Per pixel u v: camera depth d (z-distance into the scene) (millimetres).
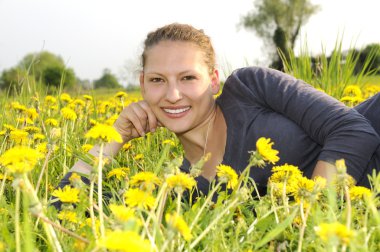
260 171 1900
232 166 1945
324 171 1690
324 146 1774
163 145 2520
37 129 2385
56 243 1040
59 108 3729
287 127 1897
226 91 2031
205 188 1948
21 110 3121
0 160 1114
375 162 1889
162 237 1000
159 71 1859
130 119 2100
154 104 1938
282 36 33969
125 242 642
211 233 1242
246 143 1921
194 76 1865
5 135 2594
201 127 1986
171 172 1158
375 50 4586
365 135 1738
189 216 1323
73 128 3203
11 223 1396
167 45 1862
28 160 1017
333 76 4285
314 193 1125
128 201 1006
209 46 1950
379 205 1328
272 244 1239
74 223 1326
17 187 1005
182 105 1891
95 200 1645
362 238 1095
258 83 1974
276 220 1249
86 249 1005
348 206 1019
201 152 2035
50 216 1325
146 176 1188
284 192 1312
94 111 3781
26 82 4059
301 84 1950
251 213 1475
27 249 903
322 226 788
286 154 1890
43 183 2039
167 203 1516
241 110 1952
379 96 2047
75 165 2029
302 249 1165
